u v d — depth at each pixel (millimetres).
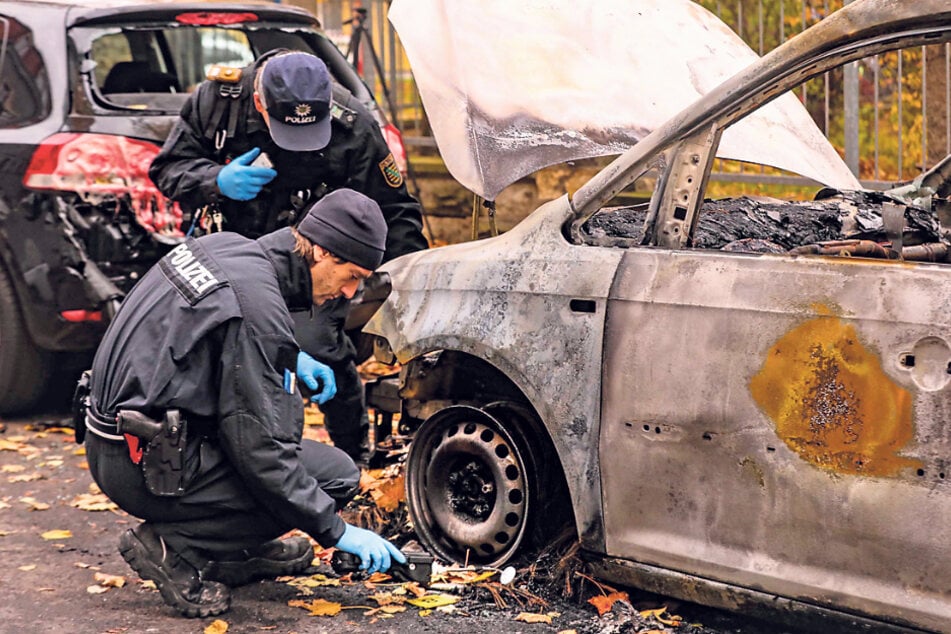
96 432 4047
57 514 5438
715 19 5676
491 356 4309
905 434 3402
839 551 3551
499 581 4434
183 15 6539
